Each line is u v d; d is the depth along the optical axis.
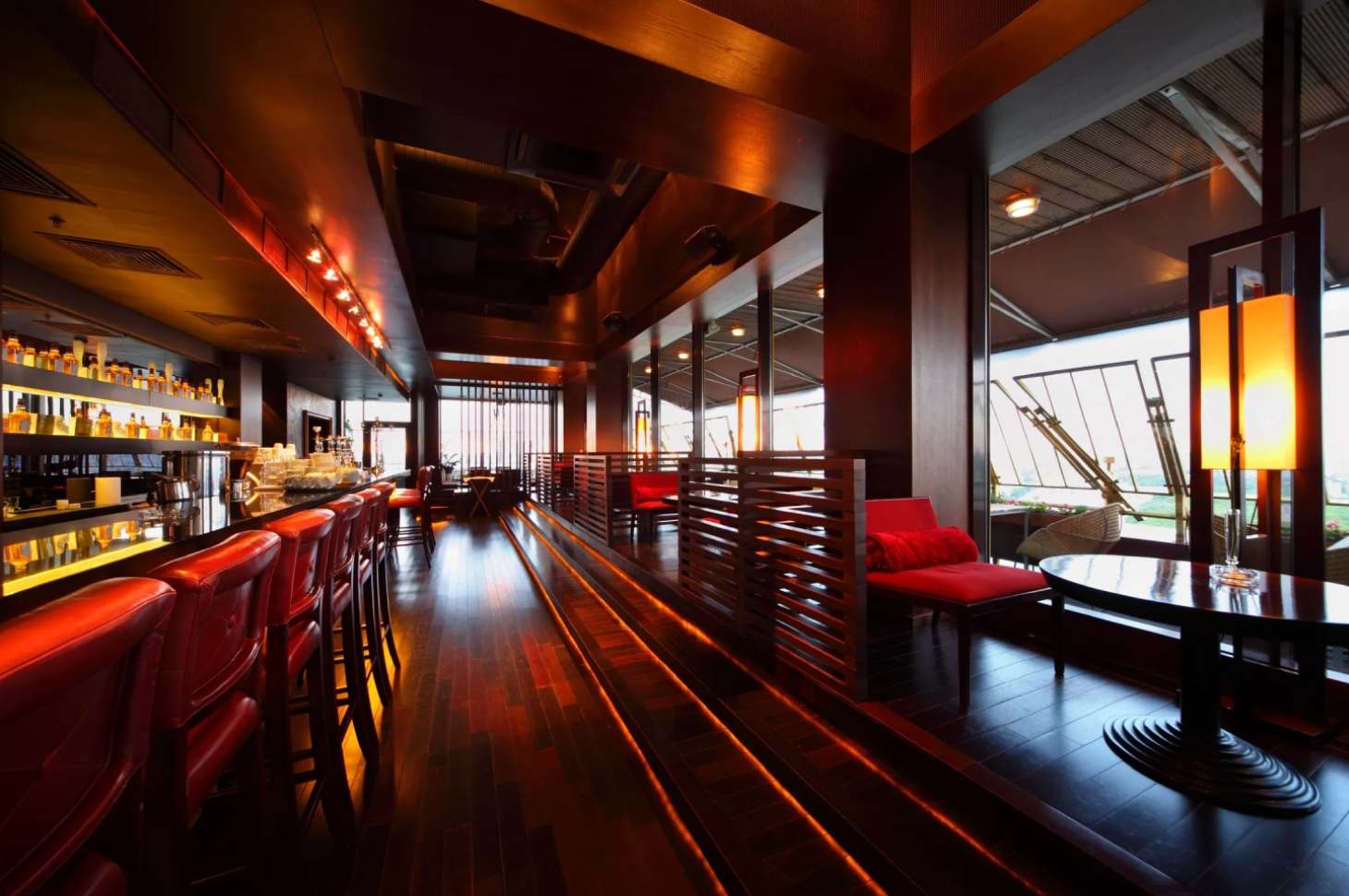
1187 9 2.05
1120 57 2.31
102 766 0.67
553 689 2.75
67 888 0.63
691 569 3.45
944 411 3.14
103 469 4.56
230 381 6.05
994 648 2.63
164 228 2.90
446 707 2.56
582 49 2.26
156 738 0.81
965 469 3.22
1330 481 2.44
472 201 5.27
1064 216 3.51
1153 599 1.53
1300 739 1.78
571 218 7.12
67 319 3.90
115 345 4.80
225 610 1.02
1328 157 2.37
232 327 4.97
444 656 3.19
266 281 3.74
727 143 2.98
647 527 5.58
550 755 2.16
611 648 3.15
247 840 1.19
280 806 1.37
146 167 2.35
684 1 2.46
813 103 2.77
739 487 2.86
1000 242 3.83
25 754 0.56
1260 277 2.05
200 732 1.07
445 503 7.00
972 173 3.28
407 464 12.06
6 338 3.54
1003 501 4.76
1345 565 2.34
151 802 0.81
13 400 3.56
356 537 2.11
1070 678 2.28
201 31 2.00
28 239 2.98
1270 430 1.90
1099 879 1.29
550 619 3.91
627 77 2.44
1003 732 1.86
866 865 1.51
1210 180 2.92
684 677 2.68
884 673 2.33
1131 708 2.01
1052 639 2.40
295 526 1.42
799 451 2.60
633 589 4.19
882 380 3.18
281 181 3.01
